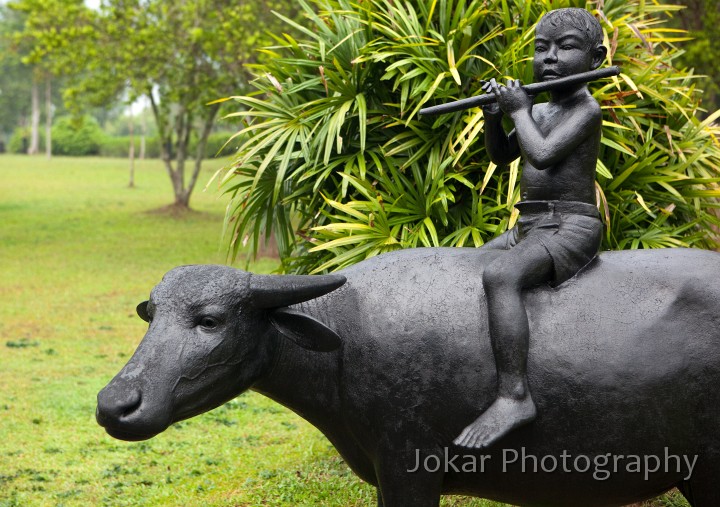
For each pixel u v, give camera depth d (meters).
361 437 3.19
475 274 3.15
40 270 14.98
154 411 2.82
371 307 3.16
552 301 3.07
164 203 26.06
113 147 59.31
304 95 5.41
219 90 17.41
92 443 6.71
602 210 4.72
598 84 4.96
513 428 2.92
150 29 16.66
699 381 3.03
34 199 27.06
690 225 4.90
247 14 15.14
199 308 2.97
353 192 5.14
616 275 3.11
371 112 5.08
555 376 2.99
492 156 3.44
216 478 5.88
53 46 16.67
